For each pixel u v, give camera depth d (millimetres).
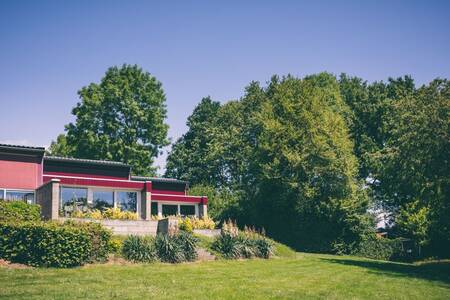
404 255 47125
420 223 44531
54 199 27625
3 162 31062
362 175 56406
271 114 49906
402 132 32500
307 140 46438
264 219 50625
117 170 39656
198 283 18984
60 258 21078
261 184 48969
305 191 45188
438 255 46625
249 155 52125
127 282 18531
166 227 28844
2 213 25312
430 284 22828
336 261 31609
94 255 22562
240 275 21703
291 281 20844
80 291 16453
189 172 65500
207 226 32750
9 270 19281
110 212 30391
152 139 63562
